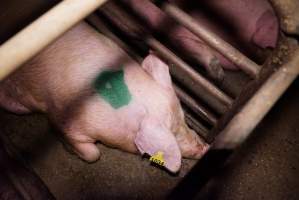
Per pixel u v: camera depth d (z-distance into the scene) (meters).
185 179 0.98
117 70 2.04
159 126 1.90
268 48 2.71
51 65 2.07
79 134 2.12
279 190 2.39
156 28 2.68
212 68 2.54
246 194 2.34
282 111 2.71
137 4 2.67
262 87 0.97
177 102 2.07
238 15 2.65
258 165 2.45
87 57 2.06
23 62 0.77
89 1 0.82
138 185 2.32
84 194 2.25
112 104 1.97
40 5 1.98
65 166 2.32
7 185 1.56
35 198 1.60
